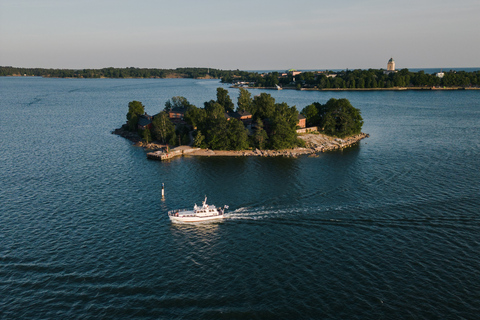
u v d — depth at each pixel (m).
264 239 73.38
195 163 131.00
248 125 189.75
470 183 102.12
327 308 52.88
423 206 86.75
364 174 113.12
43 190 99.31
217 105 159.62
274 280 59.62
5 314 51.69
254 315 51.66
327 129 174.12
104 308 53.22
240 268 63.19
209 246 70.94
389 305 53.34
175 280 59.84
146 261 65.44
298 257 66.38
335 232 75.56
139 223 80.44
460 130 183.88
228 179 110.94
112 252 68.25
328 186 102.44
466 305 53.12
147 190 100.69
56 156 136.38
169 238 74.06
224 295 56.03
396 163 125.31
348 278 59.78
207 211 82.12
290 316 51.41
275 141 148.50
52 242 71.44
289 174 115.44
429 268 62.12
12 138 167.50
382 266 62.97
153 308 53.22
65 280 59.62
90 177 111.44
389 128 195.00
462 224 77.56
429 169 116.69
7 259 65.19
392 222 79.06
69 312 52.34
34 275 60.81
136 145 158.75
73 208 87.62
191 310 52.78
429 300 54.28
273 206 89.06
